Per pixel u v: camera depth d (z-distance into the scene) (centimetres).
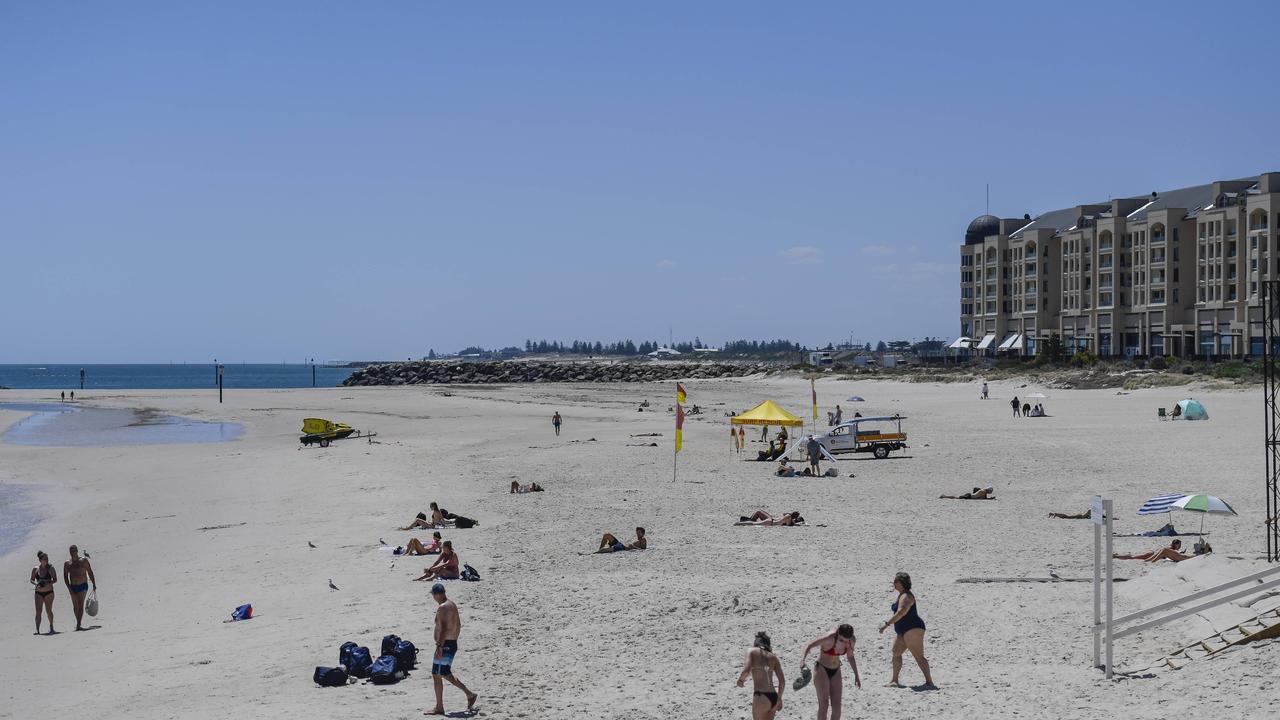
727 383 17450
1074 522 3142
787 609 2178
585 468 4959
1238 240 11425
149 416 10444
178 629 2252
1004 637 1920
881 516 3347
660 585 2414
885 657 1833
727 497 3872
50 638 2252
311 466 5559
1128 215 13825
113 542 3506
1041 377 12194
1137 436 5784
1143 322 13025
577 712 1593
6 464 6072
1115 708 1497
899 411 8712
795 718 1536
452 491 4297
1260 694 1459
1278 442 2373
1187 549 2631
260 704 1670
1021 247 15350
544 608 2245
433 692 1714
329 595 2470
